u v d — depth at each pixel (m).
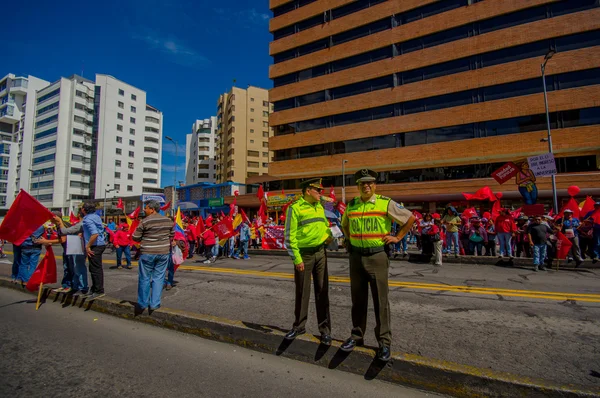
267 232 14.70
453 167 26.98
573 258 9.70
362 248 3.30
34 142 69.31
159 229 5.09
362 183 3.37
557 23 23.39
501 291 6.41
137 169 75.56
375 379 3.13
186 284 7.32
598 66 22.09
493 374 2.79
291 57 36.44
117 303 5.29
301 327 3.75
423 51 28.44
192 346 3.98
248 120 65.38
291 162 34.94
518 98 24.23
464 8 26.84
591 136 21.83
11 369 3.40
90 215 5.95
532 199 12.24
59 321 5.04
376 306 3.23
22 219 6.00
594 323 4.39
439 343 3.65
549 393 2.60
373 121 30.42
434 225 10.75
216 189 41.06
